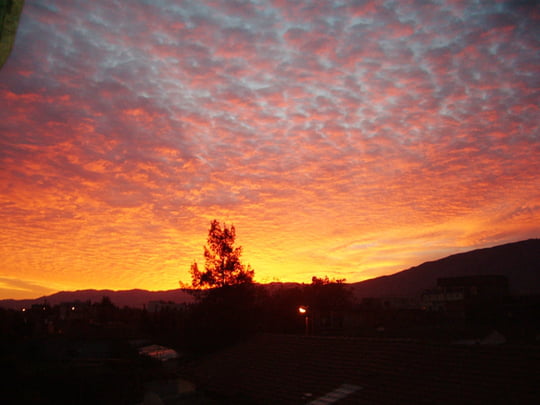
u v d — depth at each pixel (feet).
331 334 101.71
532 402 30.14
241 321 108.99
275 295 136.98
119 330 143.84
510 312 113.60
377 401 37.42
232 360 63.52
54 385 63.57
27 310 244.63
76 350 109.81
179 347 117.39
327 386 44.37
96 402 62.54
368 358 48.29
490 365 37.83
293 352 59.06
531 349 37.83
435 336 83.66
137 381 64.80
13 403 57.57
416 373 40.93
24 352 102.99
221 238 112.98
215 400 52.49
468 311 117.08
